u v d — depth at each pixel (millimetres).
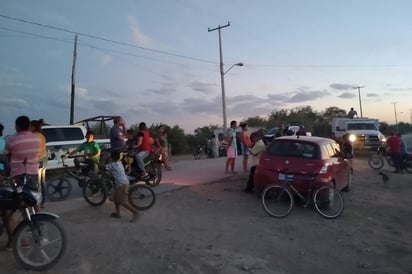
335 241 7199
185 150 54312
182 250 6301
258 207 9539
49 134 13719
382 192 12453
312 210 9383
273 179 9344
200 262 5828
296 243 6984
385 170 18219
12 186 5547
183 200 9953
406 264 6223
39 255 5520
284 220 8477
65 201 9297
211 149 28672
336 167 9891
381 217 9172
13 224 6203
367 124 27312
